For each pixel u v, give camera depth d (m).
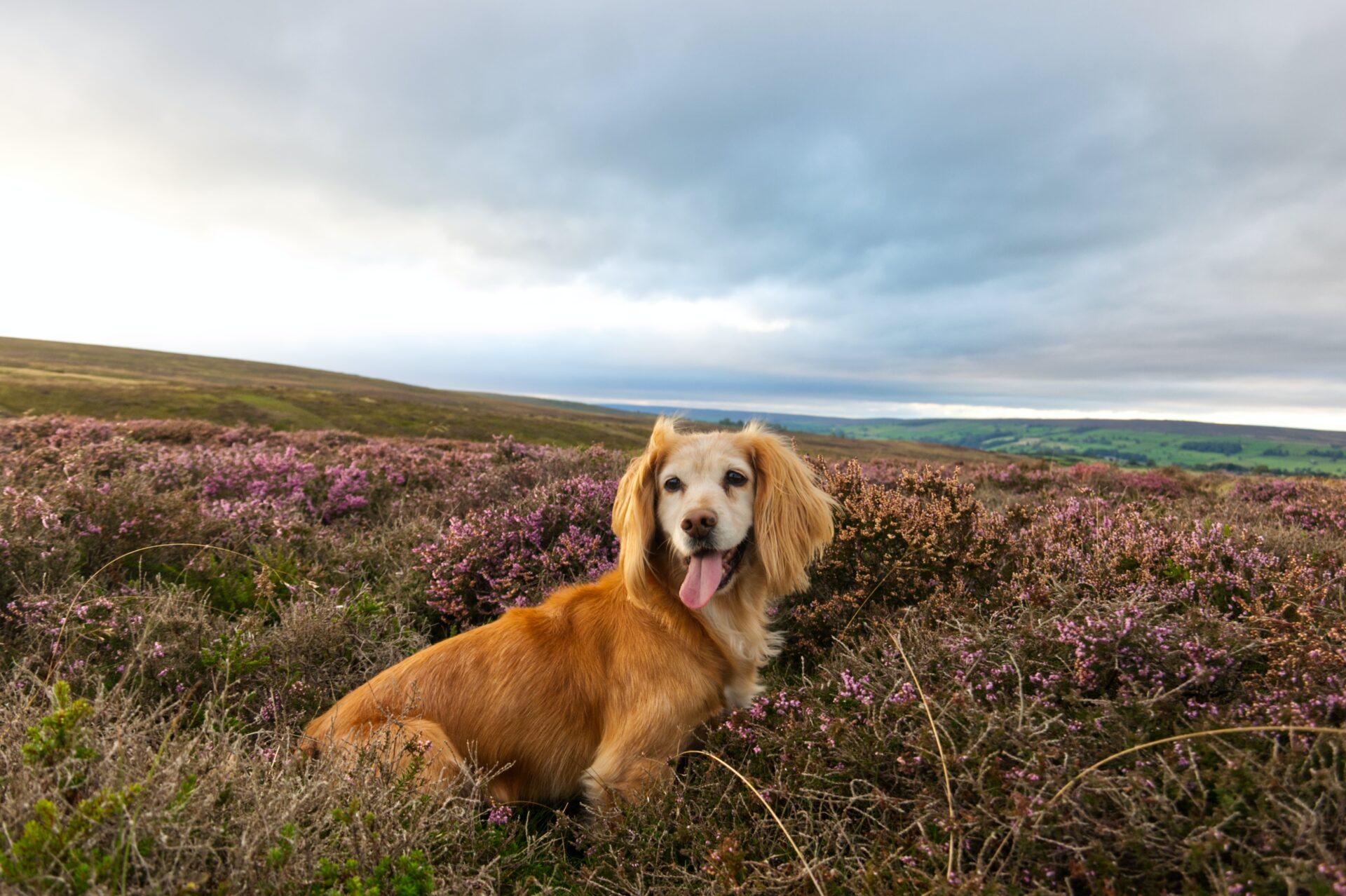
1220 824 1.94
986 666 3.10
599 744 3.41
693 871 2.63
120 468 7.62
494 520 6.07
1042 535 4.99
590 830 3.08
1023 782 2.28
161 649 3.58
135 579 4.71
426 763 2.96
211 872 2.03
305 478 8.11
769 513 3.70
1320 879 1.73
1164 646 2.93
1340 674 2.53
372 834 2.29
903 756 2.60
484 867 2.36
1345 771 2.08
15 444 9.14
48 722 2.21
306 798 2.31
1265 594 3.61
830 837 2.46
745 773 2.95
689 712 3.34
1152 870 1.99
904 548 4.79
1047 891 1.97
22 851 1.79
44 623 3.66
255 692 3.66
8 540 4.26
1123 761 2.37
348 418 49.62
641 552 3.55
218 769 2.30
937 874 2.02
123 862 1.83
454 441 14.45
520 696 3.36
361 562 5.96
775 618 4.98
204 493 7.20
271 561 5.19
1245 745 2.29
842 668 3.58
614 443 53.53
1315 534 6.27
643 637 3.43
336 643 4.21
